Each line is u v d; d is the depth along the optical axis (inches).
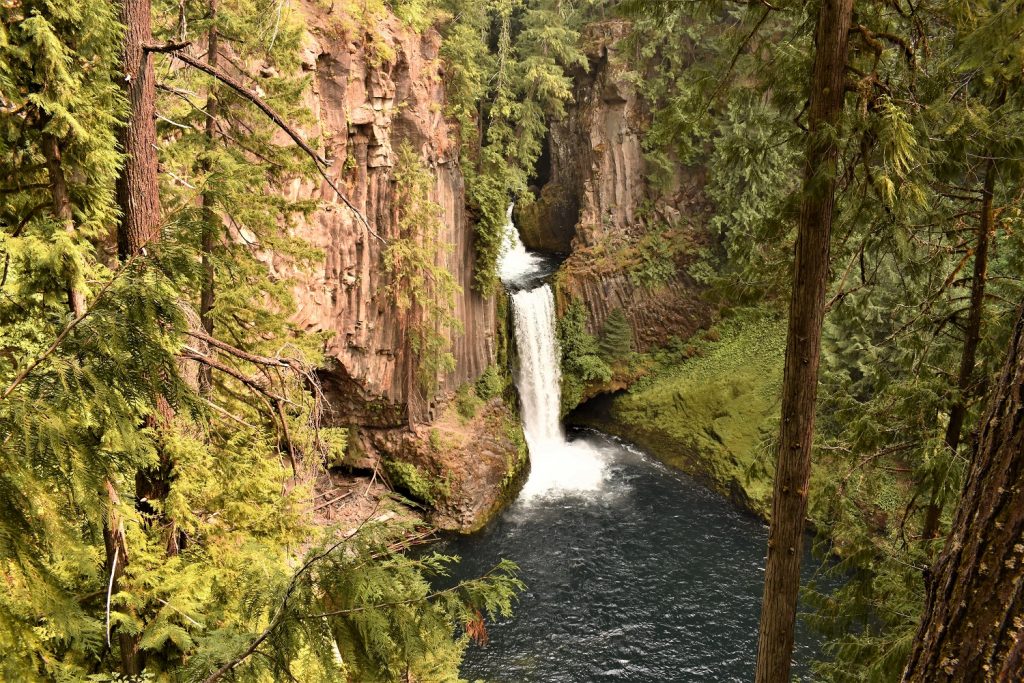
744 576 897.5
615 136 1439.5
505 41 1238.9
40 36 171.9
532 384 1346.0
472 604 173.8
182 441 249.4
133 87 240.5
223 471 283.9
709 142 1365.7
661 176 1412.4
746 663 753.0
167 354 162.6
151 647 193.2
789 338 310.7
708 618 820.6
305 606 160.4
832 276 365.4
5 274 155.0
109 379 148.4
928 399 368.8
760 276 343.0
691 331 1424.7
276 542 300.2
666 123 340.2
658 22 331.3
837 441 426.9
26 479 131.8
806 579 865.5
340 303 874.1
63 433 136.3
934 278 401.4
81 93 198.4
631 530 1008.2
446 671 267.9
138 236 248.5
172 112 446.6
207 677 154.8
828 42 279.1
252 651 158.1
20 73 185.6
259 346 422.9
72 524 164.2
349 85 819.4
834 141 259.1
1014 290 369.4
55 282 165.9
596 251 1448.1
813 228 292.4
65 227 198.4
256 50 501.7
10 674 143.1
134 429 155.1
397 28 892.6
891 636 361.1
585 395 1411.2
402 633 161.6
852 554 404.8
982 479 109.5
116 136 241.0
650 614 826.8
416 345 972.6
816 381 308.5
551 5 1407.5
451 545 964.0
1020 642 96.7
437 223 908.0
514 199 1691.7
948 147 318.3
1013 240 334.3
